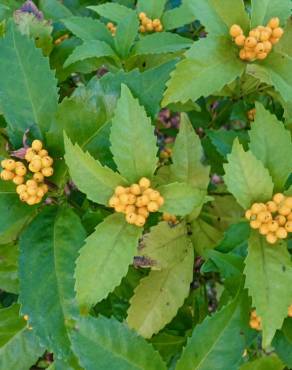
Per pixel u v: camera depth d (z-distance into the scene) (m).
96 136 0.42
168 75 0.42
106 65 0.51
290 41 0.50
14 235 0.43
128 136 0.38
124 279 0.49
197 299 0.51
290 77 0.42
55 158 0.41
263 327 0.36
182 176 0.47
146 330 0.45
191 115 0.61
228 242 0.42
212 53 0.42
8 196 0.41
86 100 0.41
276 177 0.40
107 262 0.37
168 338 0.48
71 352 0.38
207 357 0.37
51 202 0.43
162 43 0.47
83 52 0.46
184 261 0.45
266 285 0.37
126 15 0.48
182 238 0.45
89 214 0.43
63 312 0.39
